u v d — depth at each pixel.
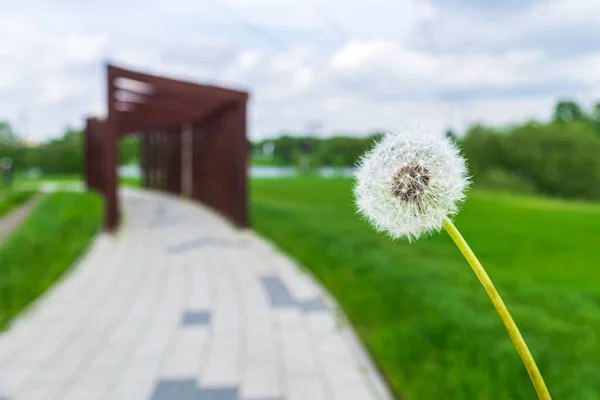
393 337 4.49
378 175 1.12
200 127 16.91
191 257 8.42
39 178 42.69
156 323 5.20
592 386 3.46
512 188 31.34
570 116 38.38
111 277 7.08
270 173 41.22
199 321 5.25
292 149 49.81
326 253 8.20
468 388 3.52
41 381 3.89
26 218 13.40
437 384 3.61
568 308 5.39
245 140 11.33
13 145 48.97
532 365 1.04
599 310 5.35
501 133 35.66
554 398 3.34
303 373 4.00
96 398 3.62
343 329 4.95
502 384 3.54
